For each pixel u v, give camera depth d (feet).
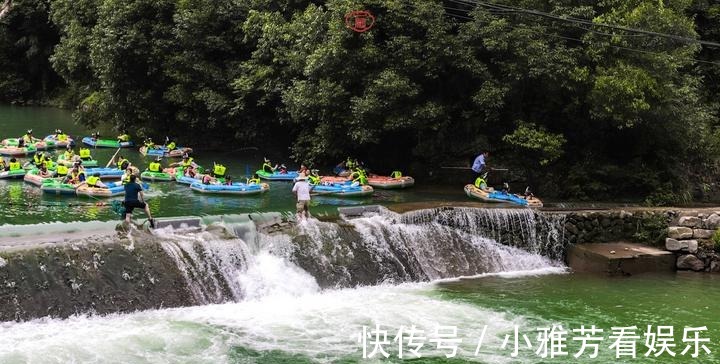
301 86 95.71
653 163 96.07
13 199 81.56
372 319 56.80
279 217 69.05
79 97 188.85
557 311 60.90
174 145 119.85
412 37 92.94
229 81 117.80
